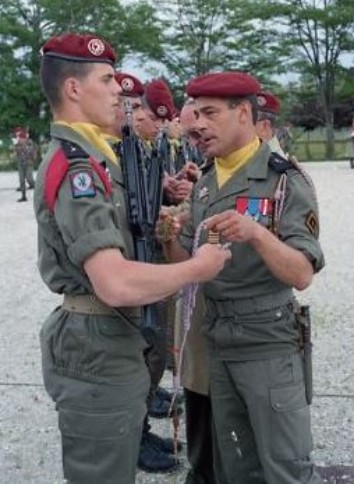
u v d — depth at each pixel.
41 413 4.36
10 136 37.81
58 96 2.26
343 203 14.05
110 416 2.22
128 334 2.25
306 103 41.94
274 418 2.54
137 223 2.26
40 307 6.88
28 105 38.38
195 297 2.66
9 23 37.88
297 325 2.60
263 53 40.19
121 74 3.81
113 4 39.16
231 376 2.64
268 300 2.54
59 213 2.12
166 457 3.59
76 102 2.25
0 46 38.00
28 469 3.69
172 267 2.11
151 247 2.35
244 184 2.55
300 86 41.81
